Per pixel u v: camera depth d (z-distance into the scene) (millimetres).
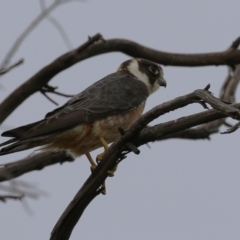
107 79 12711
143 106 12578
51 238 9695
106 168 9492
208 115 8773
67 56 12992
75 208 9516
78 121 11203
